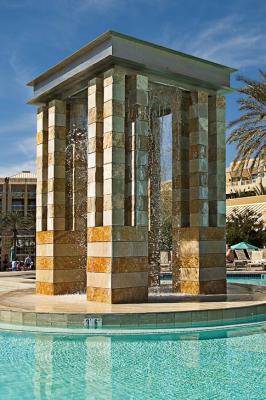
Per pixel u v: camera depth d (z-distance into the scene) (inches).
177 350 386.6
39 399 279.0
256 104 1192.2
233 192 2598.4
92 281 562.3
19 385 304.7
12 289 773.3
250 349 388.2
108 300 536.1
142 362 354.0
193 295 612.7
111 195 545.3
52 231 647.1
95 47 570.9
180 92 653.9
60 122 661.9
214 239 639.8
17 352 383.2
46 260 653.3
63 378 318.3
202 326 464.8
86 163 681.6
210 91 657.0
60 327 459.5
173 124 665.0
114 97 558.6
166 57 596.1
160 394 286.4
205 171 642.8
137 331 440.1
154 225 719.7
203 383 306.3
